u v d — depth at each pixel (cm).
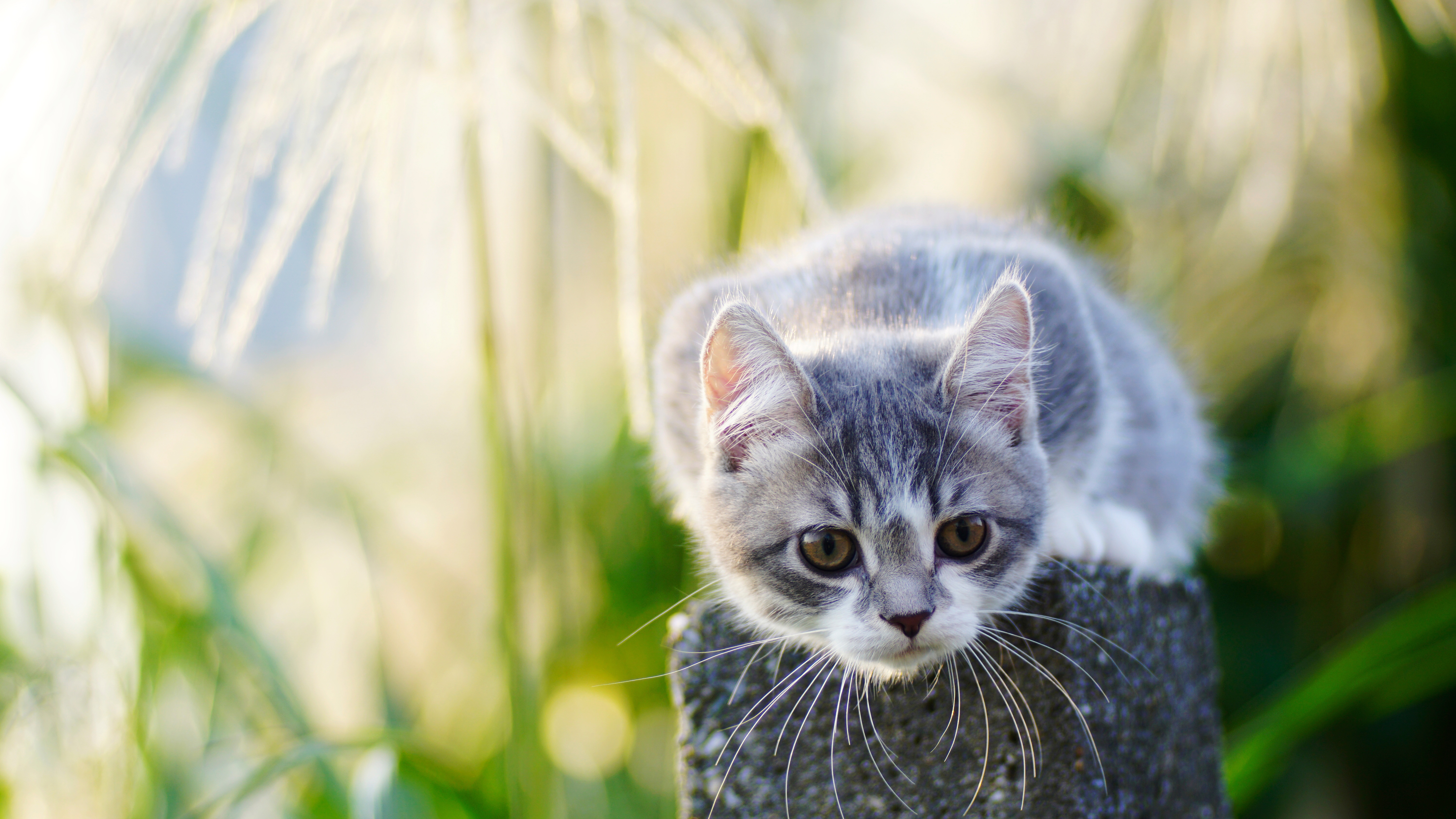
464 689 105
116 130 84
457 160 88
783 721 80
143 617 89
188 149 97
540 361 93
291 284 150
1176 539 94
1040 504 83
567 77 94
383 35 84
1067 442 85
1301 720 89
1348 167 101
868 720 80
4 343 94
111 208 86
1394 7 99
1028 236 91
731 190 101
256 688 92
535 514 92
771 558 83
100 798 89
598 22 95
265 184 128
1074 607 79
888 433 82
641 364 86
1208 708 84
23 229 92
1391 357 104
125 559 89
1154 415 89
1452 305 103
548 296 94
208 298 98
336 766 93
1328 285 104
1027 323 82
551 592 93
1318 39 96
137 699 88
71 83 86
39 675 89
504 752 88
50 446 87
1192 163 100
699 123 102
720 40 90
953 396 83
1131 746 80
